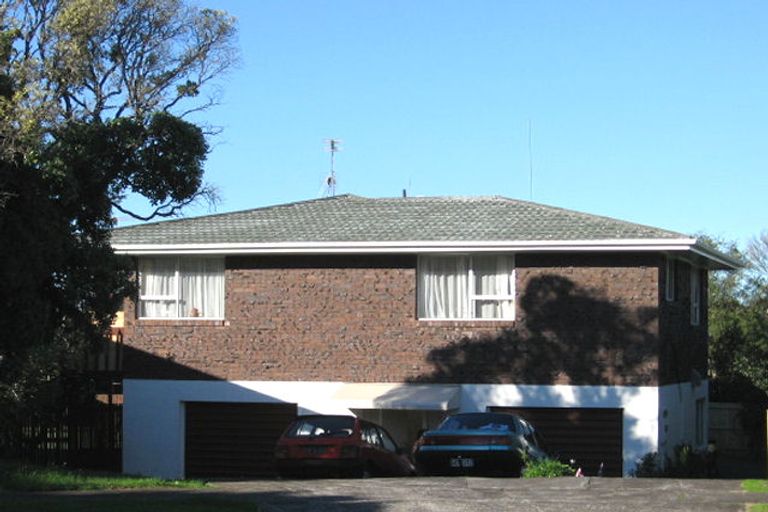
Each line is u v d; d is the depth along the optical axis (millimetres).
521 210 27031
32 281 17516
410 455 23391
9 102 17656
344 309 25719
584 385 24250
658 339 24062
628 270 24250
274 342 26094
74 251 19266
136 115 21016
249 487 15992
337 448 19672
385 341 25406
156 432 26656
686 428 27281
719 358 35312
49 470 17578
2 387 22719
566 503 13938
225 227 27500
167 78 24750
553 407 24375
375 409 25094
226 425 26406
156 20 24219
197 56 25047
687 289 27750
